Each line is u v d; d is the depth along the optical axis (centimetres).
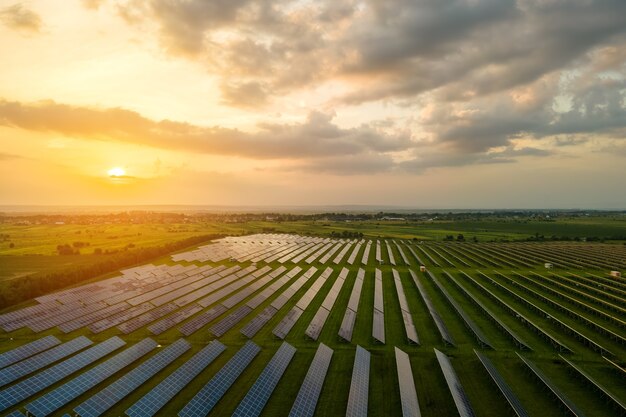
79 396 3612
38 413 3228
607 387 4003
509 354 4747
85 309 5975
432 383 4016
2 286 7250
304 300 6756
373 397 3731
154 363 4166
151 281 8000
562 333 5534
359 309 6525
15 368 3903
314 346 4912
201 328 5491
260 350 4747
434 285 8581
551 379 4147
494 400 3703
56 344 4725
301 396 3494
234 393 3769
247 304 6378
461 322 5922
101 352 4488
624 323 5872
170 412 3416
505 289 8125
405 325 5509
